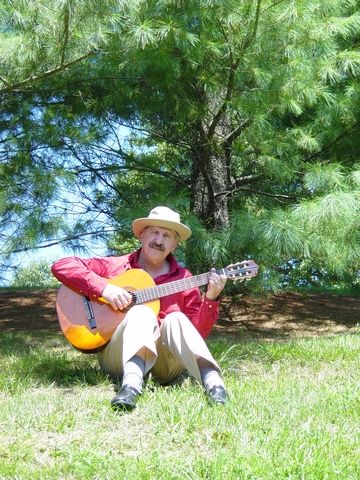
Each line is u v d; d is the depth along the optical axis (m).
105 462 2.80
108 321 4.38
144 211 6.61
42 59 5.66
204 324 4.30
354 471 2.74
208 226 7.65
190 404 3.58
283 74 6.09
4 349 6.21
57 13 5.11
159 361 4.27
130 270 4.45
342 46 7.41
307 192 7.45
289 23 5.84
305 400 3.83
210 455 2.94
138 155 8.30
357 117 7.62
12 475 2.73
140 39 5.44
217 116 6.77
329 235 5.94
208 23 5.99
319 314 9.34
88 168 7.99
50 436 3.21
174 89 6.73
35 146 7.46
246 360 5.45
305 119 7.60
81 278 4.31
